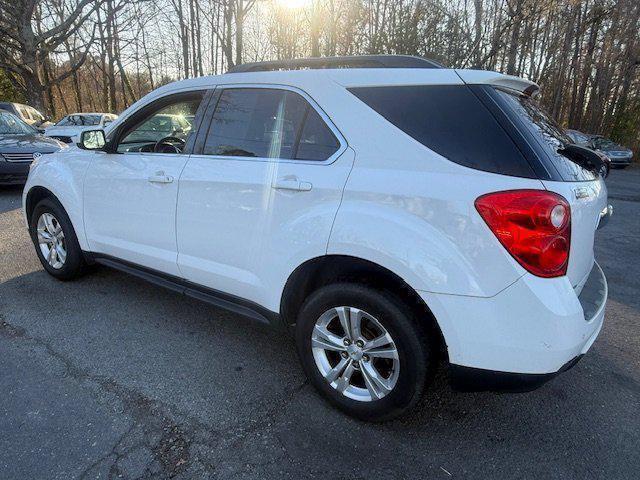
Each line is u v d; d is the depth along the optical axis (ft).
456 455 7.07
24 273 13.73
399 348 6.95
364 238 6.84
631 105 90.58
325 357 8.00
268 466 6.68
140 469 6.51
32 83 64.64
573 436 7.61
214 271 9.16
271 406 8.05
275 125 8.34
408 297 7.00
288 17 58.95
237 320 11.26
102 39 70.44
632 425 7.95
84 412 7.68
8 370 8.79
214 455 6.84
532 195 6.04
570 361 6.42
